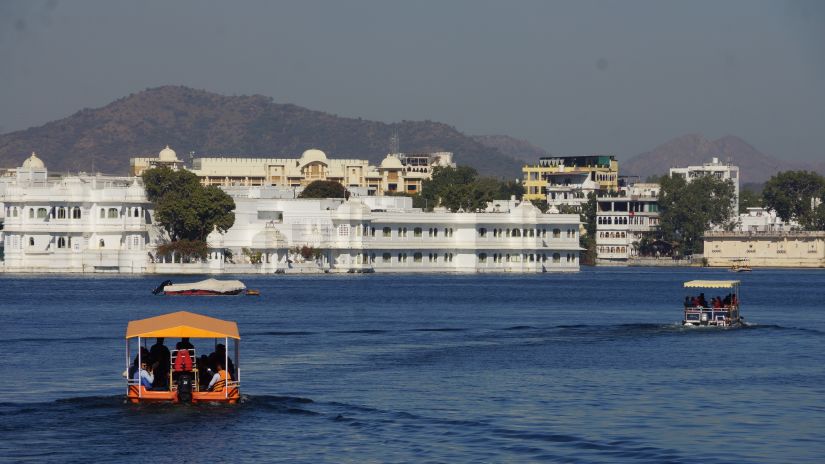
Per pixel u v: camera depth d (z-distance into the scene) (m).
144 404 111.94
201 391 112.88
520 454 96.19
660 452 97.00
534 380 133.88
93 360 148.62
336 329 195.25
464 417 110.50
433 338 180.62
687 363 149.75
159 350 114.94
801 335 185.88
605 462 93.75
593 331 192.50
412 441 100.25
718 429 105.88
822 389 128.12
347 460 93.94
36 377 133.38
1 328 193.12
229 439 100.31
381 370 141.88
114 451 96.44
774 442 100.69
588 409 115.12
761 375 138.62
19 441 99.38
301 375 137.00
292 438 100.88
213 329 113.12
